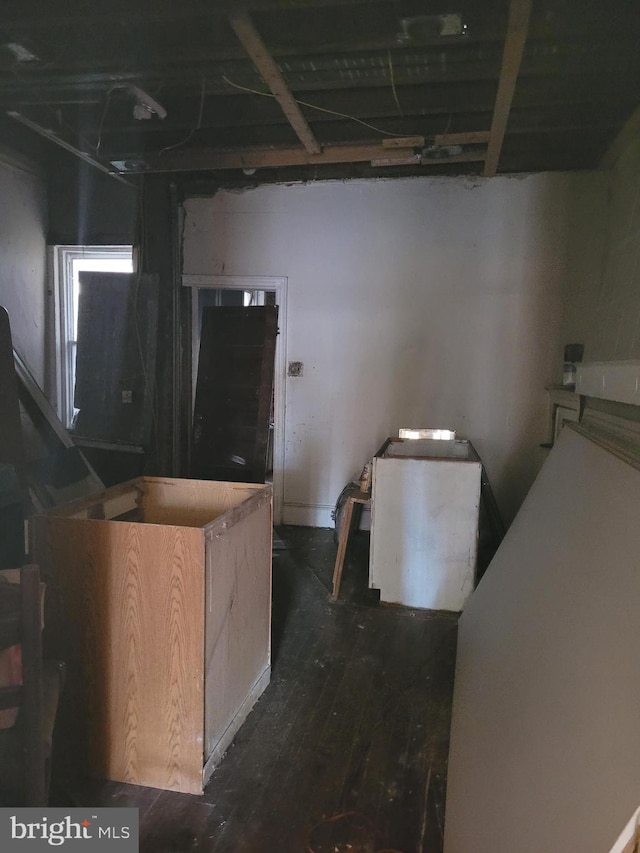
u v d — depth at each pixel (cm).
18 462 271
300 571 347
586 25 214
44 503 282
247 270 418
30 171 411
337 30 218
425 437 392
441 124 307
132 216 421
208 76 260
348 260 403
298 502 430
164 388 413
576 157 351
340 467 420
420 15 207
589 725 107
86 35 227
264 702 217
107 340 412
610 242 346
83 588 173
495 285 383
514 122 304
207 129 330
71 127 321
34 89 276
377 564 299
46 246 433
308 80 257
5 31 225
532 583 190
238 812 164
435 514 289
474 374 392
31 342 421
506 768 134
